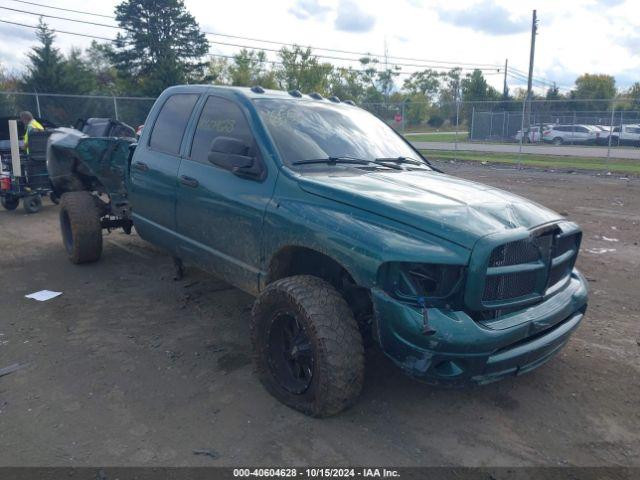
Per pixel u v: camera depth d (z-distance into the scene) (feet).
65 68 135.13
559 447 10.25
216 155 12.67
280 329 11.37
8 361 13.24
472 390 12.23
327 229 10.57
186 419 10.85
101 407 11.26
